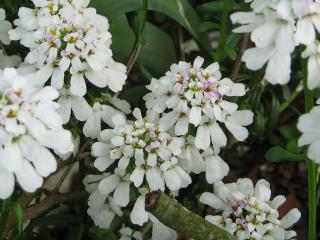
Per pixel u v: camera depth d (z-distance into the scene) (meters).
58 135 0.10
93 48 0.12
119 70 0.13
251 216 0.12
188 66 0.13
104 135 0.12
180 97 0.12
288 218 0.13
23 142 0.10
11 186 0.10
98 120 0.13
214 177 0.13
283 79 0.10
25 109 0.10
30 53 0.12
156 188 0.12
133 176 0.12
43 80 0.12
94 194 0.13
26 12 0.13
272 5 0.10
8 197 0.11
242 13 0.11
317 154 0.10
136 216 0.12
